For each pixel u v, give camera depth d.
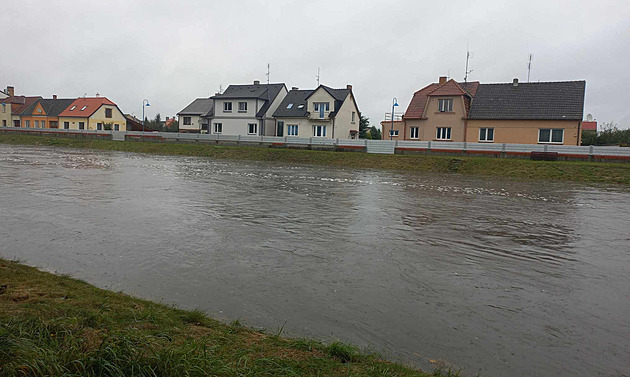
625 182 24.09
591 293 6.82
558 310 6.11
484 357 4.76
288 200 15.04
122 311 5.06
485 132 39.06
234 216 11.91
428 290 6.72
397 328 5.41
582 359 4.79
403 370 4.17
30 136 54.22
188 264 7.61
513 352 4.89
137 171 23.66
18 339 3.73
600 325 5.66
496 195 18.05
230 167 28.55
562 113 36.25
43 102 76.31
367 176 25.20
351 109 52.25
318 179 22.58
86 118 69.38
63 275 6.68
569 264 8.36
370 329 5.35
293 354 4.27
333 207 13.87
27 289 5.56
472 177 26.16
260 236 9.74
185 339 4.36
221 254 8.26
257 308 5.86
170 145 44.19
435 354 4.80
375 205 14.52
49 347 3.72
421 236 10.25
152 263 7.60
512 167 28.27
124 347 3.72
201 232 9.94
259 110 52.59
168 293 6.27
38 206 12.52
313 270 7.49
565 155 29.89
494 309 6.08
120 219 11.04
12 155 32.69
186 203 13.75
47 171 22.02
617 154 28.70
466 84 44.16
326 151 37.56
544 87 38.91
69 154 36.00
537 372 4.49
